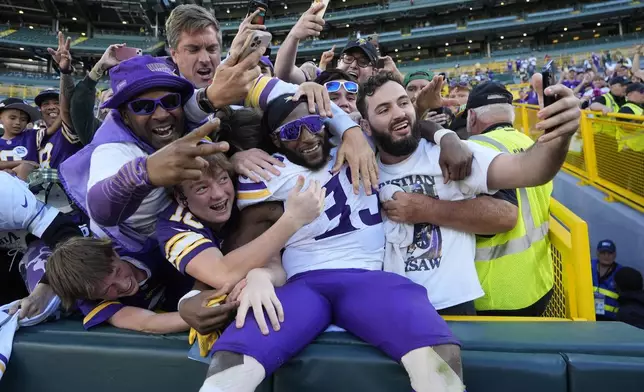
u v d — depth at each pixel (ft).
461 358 4.61
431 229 6.46
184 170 4.70
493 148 6.91
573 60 111.96
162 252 6.11
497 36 152.15
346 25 165.48
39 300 6.13
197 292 5.32
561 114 4.81
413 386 4.33
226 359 4.43
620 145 17.12
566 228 7.30
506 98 8.55
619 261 16.22
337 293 5.35
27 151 12.73
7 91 110.01
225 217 5.72
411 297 4.93
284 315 4.82
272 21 163.12
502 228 6.37
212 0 161.38
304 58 160.76
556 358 4.57
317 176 5.95
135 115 5.65
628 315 13.21
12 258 8.34
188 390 5.11
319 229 5.80
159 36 160.97
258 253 5.15
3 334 5.58
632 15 135.54
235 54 5.52
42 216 7.00
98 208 5.14
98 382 5.32
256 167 5.92
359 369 4.68
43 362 5.47
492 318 5.88
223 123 6.79
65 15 157.99
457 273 6.31
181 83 5.75
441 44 158.51
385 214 6.66
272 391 4.84
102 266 5.76
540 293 6.96
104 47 151.12
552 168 5.49
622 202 17.03
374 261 6.04
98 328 5.90
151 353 5.22
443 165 6.32
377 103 6.37
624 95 22.15
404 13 157.17
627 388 4.41
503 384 4.59
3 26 149.79
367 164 5.91
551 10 143.13
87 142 9.90
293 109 5.79
